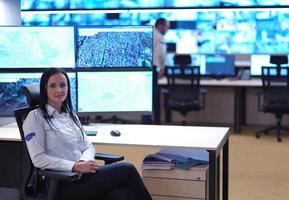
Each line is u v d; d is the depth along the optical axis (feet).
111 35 13.03
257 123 26.73
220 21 25.93
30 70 12.99
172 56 25.64
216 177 10.78
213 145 10.64
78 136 10.87
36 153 9.93
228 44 25.99
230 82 24.62
